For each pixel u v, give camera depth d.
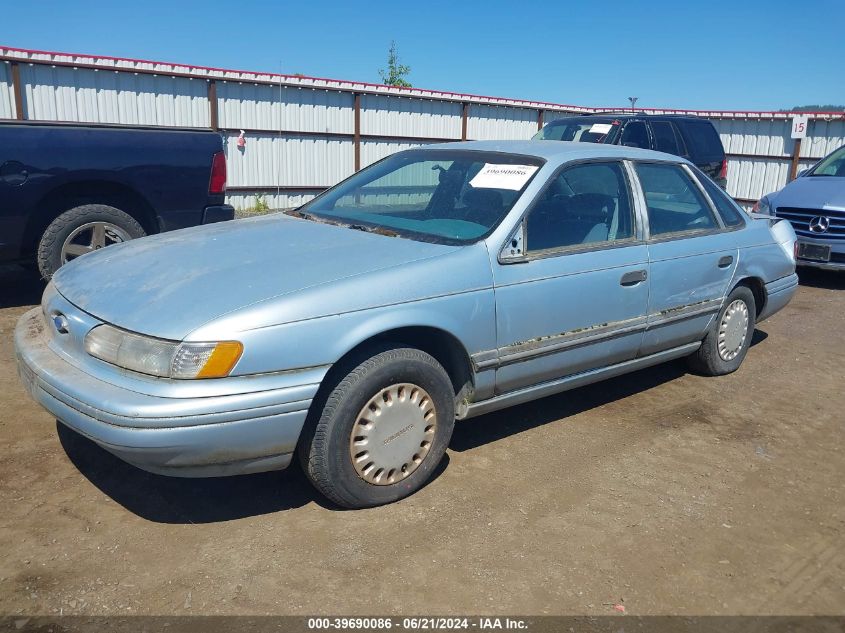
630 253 4.26
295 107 15.02
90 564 2.89
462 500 3.50
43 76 12.08
